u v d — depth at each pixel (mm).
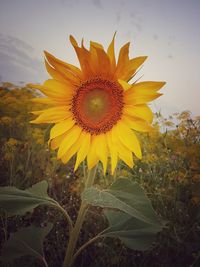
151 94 205
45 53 220
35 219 377
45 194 251
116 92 226
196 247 318
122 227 266
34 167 435
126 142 218
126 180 208
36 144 456
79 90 232
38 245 281
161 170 403
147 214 189
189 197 398
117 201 194
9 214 229
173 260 325
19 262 309
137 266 325
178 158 400
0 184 408
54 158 421
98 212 372
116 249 331
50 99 232
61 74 228
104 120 231
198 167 386
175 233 315
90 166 230
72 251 257
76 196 394
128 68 210
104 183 378
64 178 418
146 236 258
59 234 348
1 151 452
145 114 209
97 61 221
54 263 326
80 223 254
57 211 369
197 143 443
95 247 335
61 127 232
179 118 468
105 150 229
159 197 360
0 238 339
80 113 234
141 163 434
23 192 245
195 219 342
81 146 234
